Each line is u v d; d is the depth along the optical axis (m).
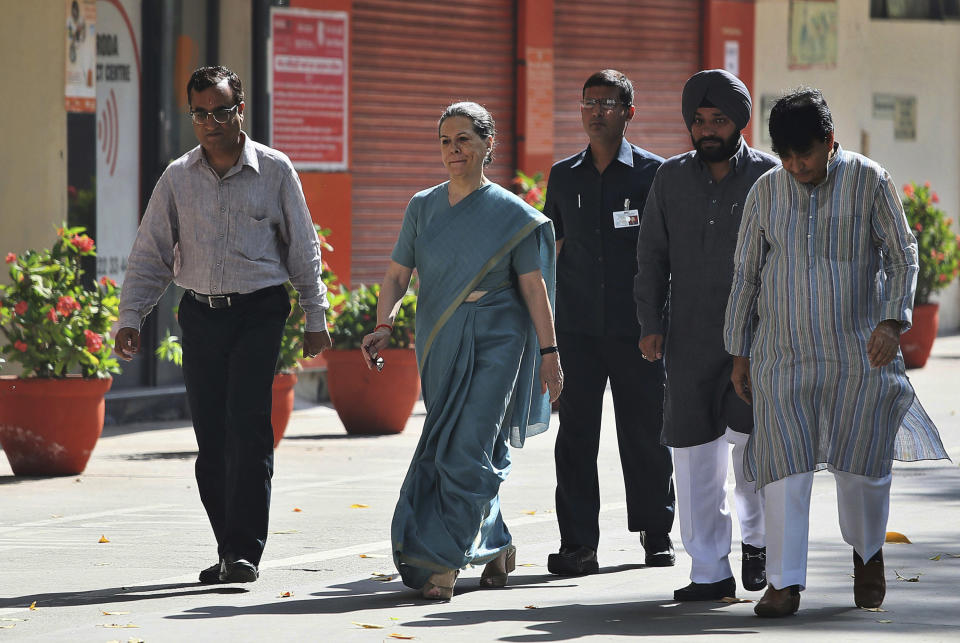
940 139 59.06
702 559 16.50
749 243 15.60
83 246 27.28
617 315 18.80
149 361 35.59
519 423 17.39
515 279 17.33
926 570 17.66
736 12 50.31
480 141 17.03
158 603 16.36
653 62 48.12
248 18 37.28
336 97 39.00
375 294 33.03
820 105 14.88
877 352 14.83
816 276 15.09
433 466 16.88
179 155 36.12
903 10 57.22
